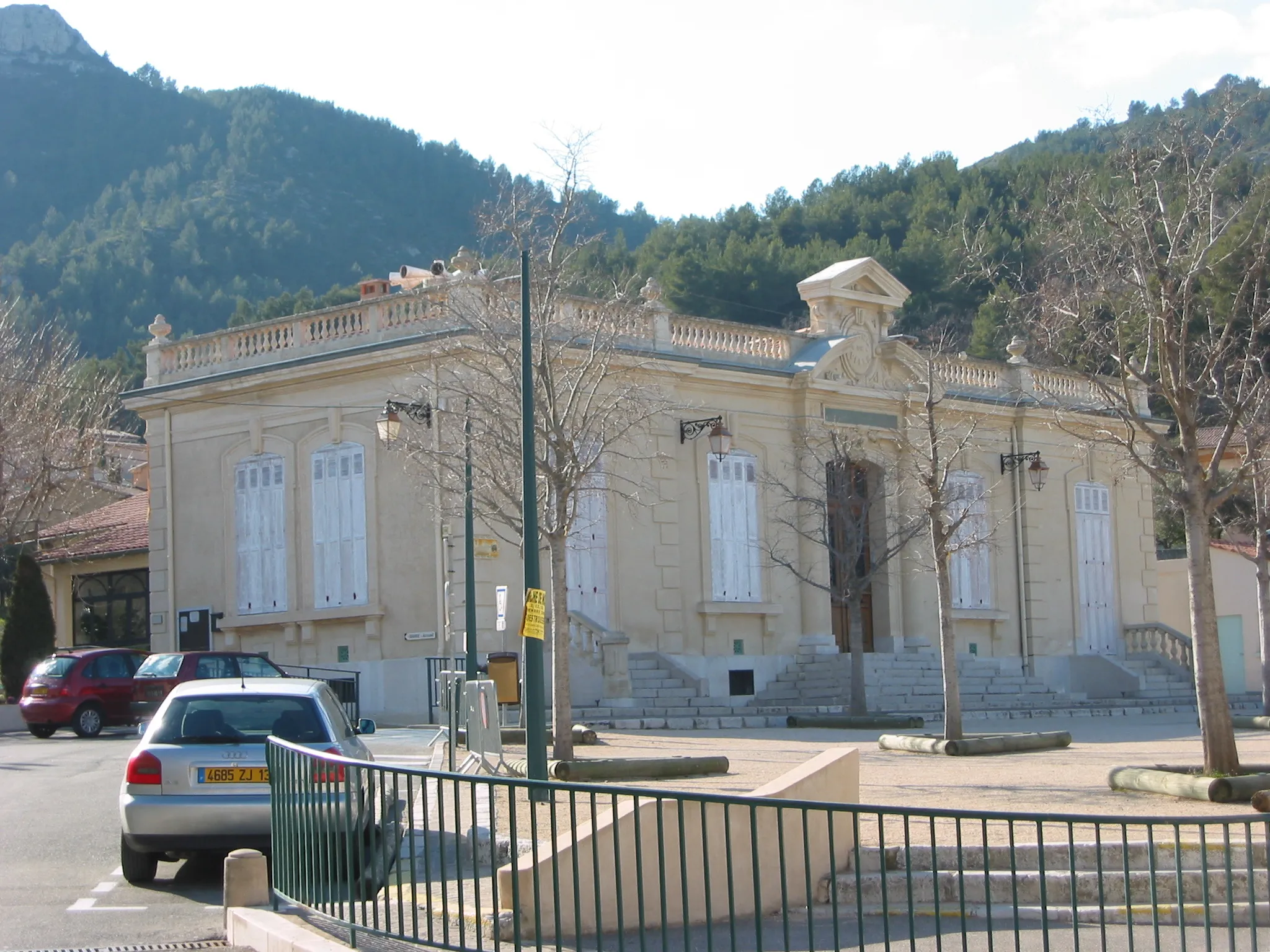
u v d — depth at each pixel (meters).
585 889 10.44
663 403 29.44
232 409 34.22
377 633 31.53
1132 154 18.75
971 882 12.00
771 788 11.73
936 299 65.50
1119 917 11.59
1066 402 33.34
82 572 40.75
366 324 32.19
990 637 39.28
